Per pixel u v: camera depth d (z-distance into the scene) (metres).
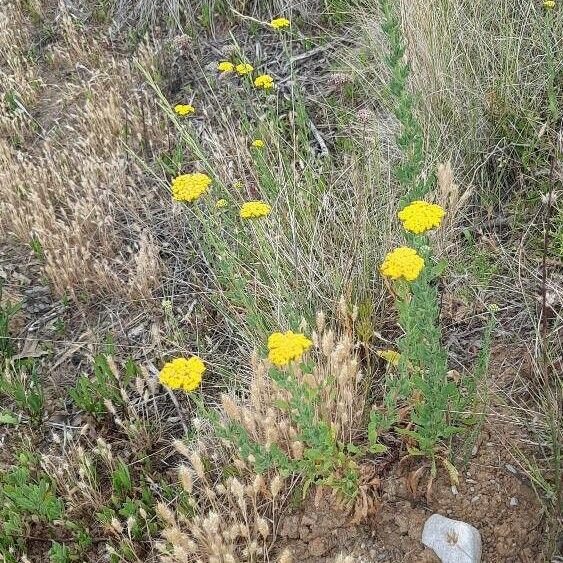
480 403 0.95
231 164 1.40
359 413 0.96
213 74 1.80
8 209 1.52
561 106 1.30
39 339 1.30
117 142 1.59
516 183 1.26
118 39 2.06
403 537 0.88
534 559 0.82
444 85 1.34
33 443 1.13
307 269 1.17
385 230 1.16
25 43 2.13
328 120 1.55
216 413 1.03
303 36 1.80
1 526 1.00
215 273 1.28
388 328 1.12
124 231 1.48
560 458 0.86
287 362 0.75
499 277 1.13
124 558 0.95
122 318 1.31
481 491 0.89
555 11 1.40
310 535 0.91
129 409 1.12
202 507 0.97
